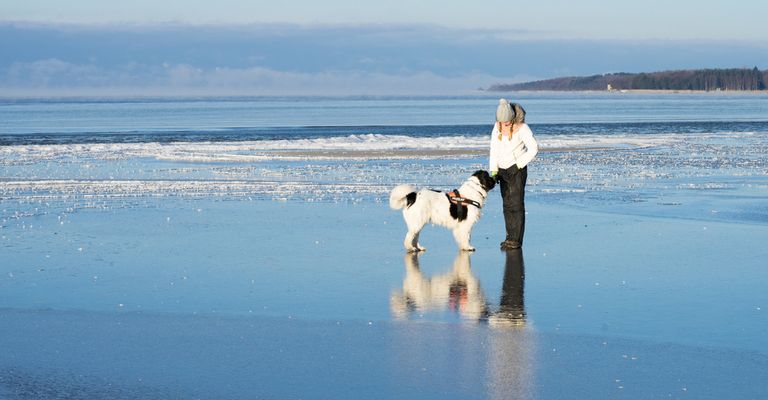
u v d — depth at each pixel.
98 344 7.33
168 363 6.80
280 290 9.40
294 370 6.61
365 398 5.98
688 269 10.45
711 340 7.34
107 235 13.12
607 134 42.78
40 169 23.61
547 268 10.62
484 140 36.00
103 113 94.06
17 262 10.96
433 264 10.97
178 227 13.93
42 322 8.05
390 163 25.69
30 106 144.00
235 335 7.60
